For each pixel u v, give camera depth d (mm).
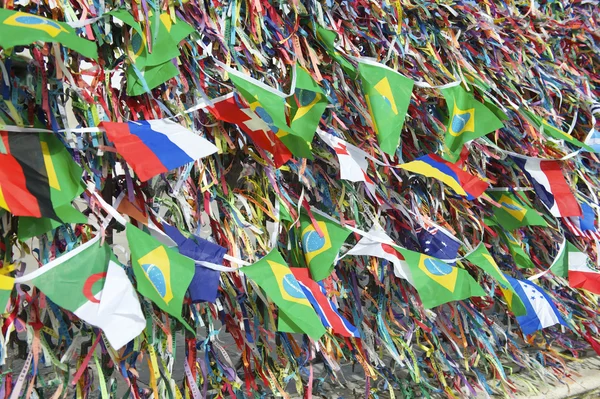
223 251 1515
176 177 1556
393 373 1975
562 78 2490
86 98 1401
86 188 1326
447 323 1999
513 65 2264
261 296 1616
